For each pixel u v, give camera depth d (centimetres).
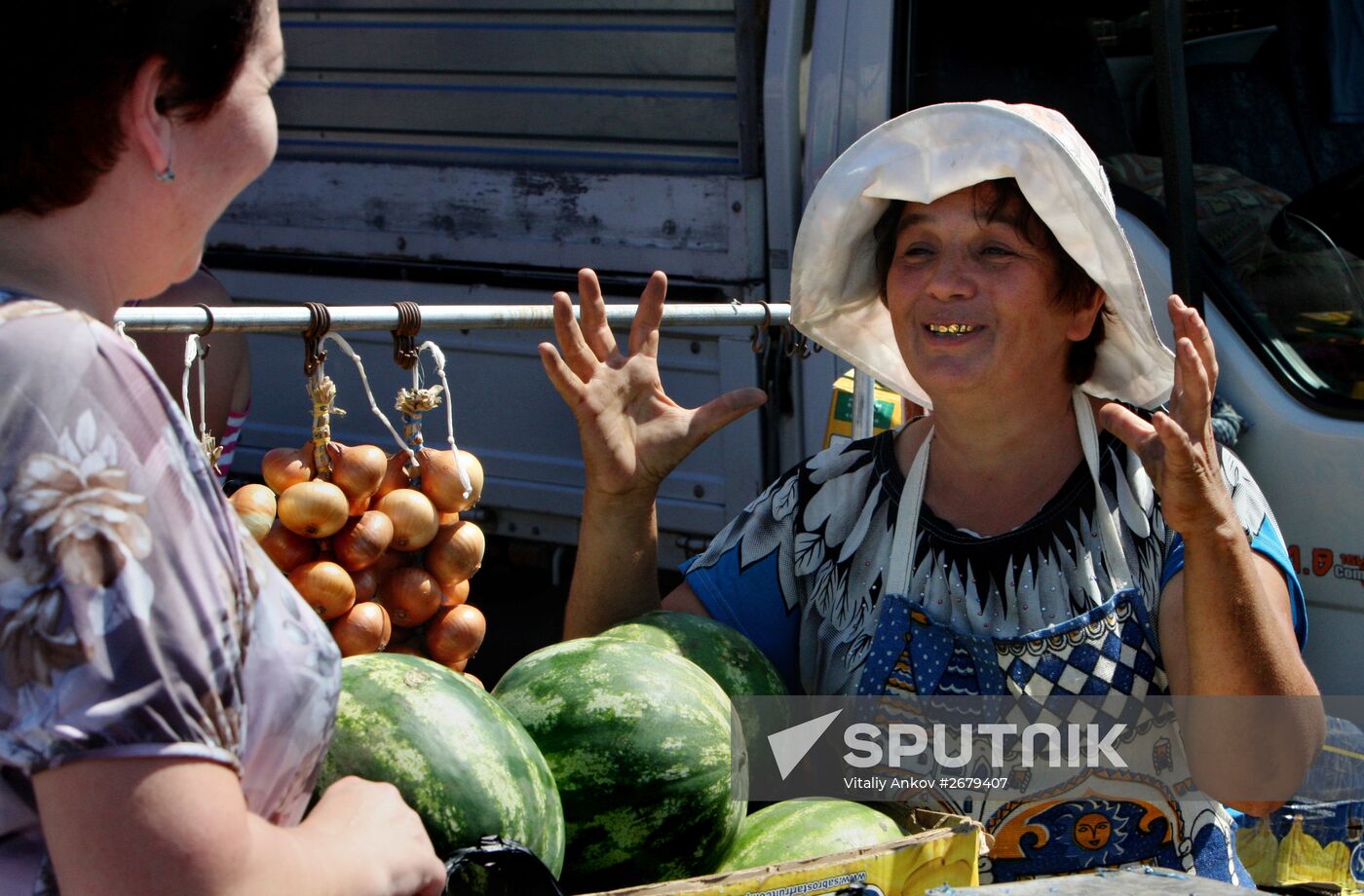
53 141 112
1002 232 216
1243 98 378
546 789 175
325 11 488
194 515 114
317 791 162
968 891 152
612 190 450
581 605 247
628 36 436
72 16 108
